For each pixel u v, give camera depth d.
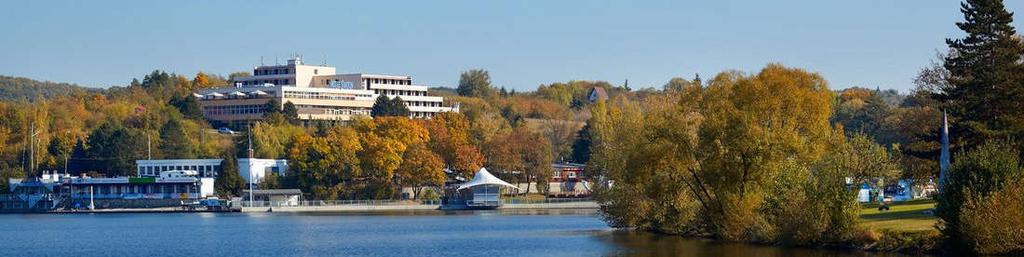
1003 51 130.62
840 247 113.69
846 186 116.12
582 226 189.12
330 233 184.75
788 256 111.06
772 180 123.62
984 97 129.25
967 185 100.62
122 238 180.75
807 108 134.00
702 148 129.75
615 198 155.75
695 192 135.38
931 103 169.50
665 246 130.62
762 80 134.25
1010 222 95.56
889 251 107.69
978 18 132.62
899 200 179.12
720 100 134.00
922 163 153.88
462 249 145.50
